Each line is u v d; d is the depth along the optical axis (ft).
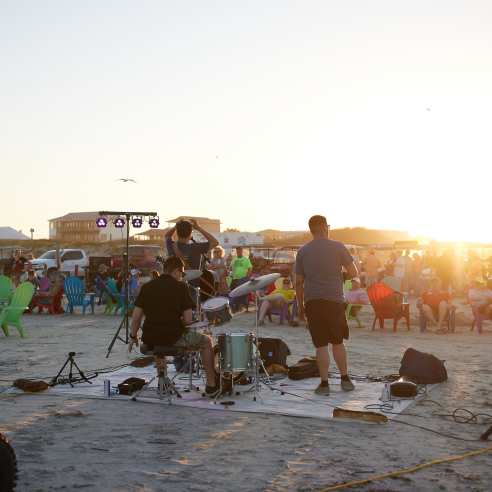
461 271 85.76
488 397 25.46
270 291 62.49
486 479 15.84
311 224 26.71
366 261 83.76
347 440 19.15
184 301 24.22
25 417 21.81
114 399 24.72
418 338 45.80
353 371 31.76
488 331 50.19
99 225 46.32
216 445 18.54
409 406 23.62
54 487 15.07
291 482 15.52
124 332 48.85
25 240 242.17
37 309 73.92
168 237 30.30
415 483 15.51
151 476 15.89
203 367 27.20
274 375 29.60
